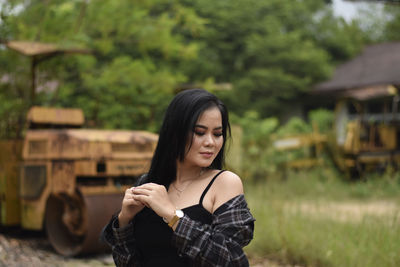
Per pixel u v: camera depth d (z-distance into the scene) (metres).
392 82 19.69
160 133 2.00
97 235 5.69
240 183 1.89
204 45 17.53
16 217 6.82
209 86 9.90
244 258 1.74
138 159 6.09
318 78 21.55
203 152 1.89
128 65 9.83
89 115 9.38
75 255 5.75
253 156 13.98
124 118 9.43
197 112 1.88
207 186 1.88
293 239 5.63
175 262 1.84
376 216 6.29
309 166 14.25
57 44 7.98
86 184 5.98
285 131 16.61
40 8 9.23
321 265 5.19
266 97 19.92
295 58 20.03
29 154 6.42
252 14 19.91
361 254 5.11
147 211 1.92
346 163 14.38
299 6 22.47
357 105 16.73
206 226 1.78
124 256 1.93
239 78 19.52
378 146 15.04
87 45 9.63
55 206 6.23
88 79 9.40
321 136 14.57
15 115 8.48
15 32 8.94
